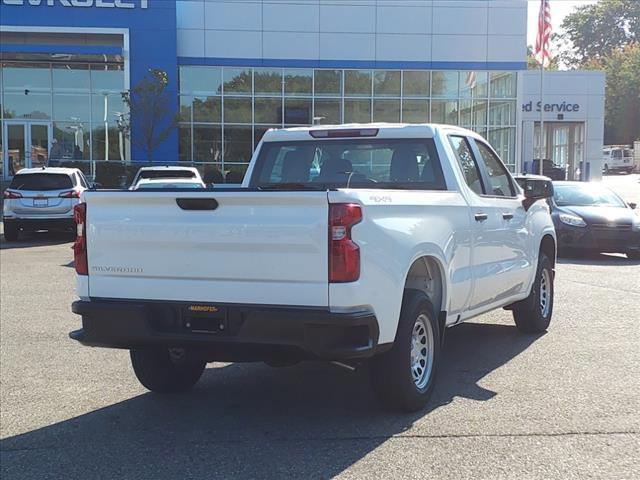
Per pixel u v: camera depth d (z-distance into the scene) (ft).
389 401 17.43
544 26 97.50
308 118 106.42
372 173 21.57
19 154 103.09
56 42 101.50
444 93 106.93
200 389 20.45
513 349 24.29
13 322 28.94
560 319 29.17
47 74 102.83
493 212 22.02
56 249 55.67
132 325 16.39
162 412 18.38
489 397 19.02
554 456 15.01
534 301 26.00
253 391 20.20
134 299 16.58
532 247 25.25
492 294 22.21
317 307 15.02
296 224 15.01
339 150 22.06
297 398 19.44
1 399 19.43
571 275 41.55
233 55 104.37
